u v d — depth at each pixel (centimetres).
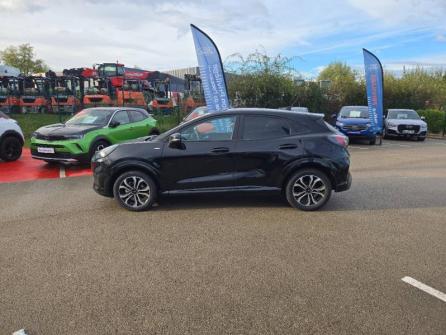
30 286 355
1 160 1084
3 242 462
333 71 3659
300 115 597
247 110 594
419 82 3105
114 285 357
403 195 696
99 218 555
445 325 295
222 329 290
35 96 2517
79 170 952
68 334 285
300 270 387
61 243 459
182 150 573
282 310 315
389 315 308
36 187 763
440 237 482
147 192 582
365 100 2720
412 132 1855
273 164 573
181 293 342
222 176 576
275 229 507
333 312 312
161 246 450
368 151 1423
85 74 2619
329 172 576
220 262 406
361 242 463
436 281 365
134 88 2719
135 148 579
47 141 919
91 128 958
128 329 291
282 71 2134
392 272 383
